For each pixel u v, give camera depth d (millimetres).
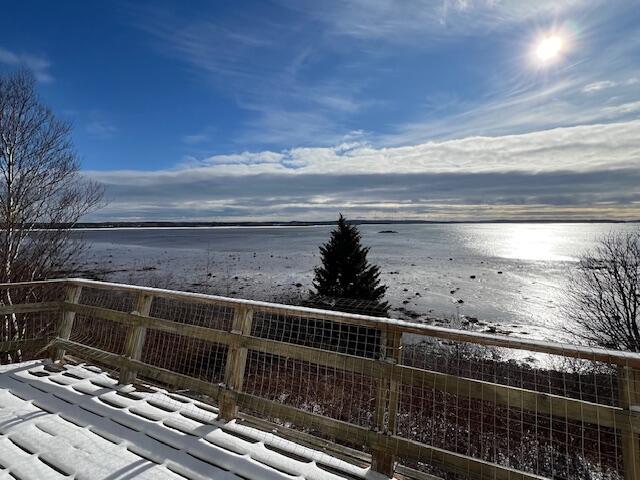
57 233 10648
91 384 3854
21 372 4117
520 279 33000
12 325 7656
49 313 7988
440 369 5242
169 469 2496
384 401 2520
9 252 9359
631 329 11922
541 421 5840
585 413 1963
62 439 2805
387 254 57375
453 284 30688
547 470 5078
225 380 3186
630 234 14000
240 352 3174
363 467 2570
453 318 19984
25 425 2992
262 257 47750
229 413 3109
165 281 27531
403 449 2367
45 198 10391
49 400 3455
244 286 26734
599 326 13203
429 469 5012
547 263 45125
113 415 3193
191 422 3096
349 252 16500
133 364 3686
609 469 5016
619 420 1884
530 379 7719
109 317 4035
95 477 2375
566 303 21766
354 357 2602
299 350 2803
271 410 2893
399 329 2480
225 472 2477
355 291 15758
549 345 2043
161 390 3779
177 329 3471
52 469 2461
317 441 2781
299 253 53938
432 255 56000
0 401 3420
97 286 4238
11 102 9773
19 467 2457
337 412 4508
